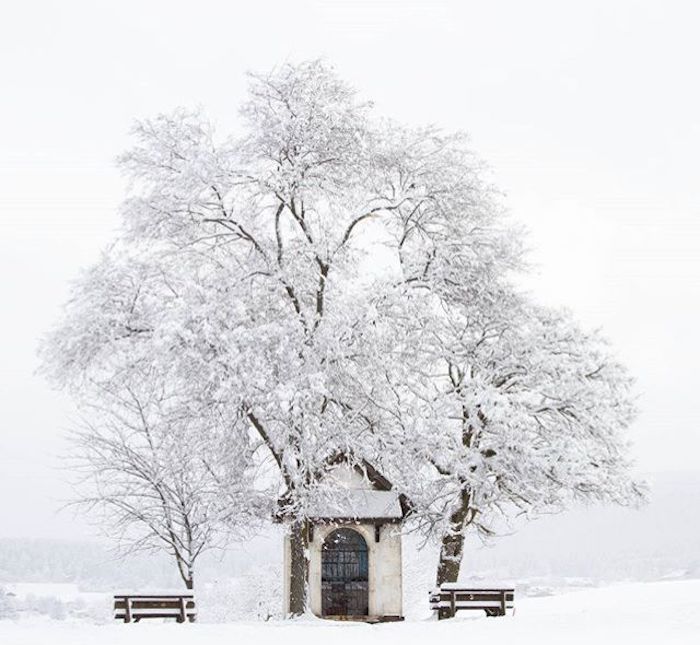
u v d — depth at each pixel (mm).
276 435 29016
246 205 31000
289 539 32125
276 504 30094
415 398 32094
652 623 19703
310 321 28656
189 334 26797
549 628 20078
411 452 30312
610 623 20219
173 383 29188
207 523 34562
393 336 30594
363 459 31266
